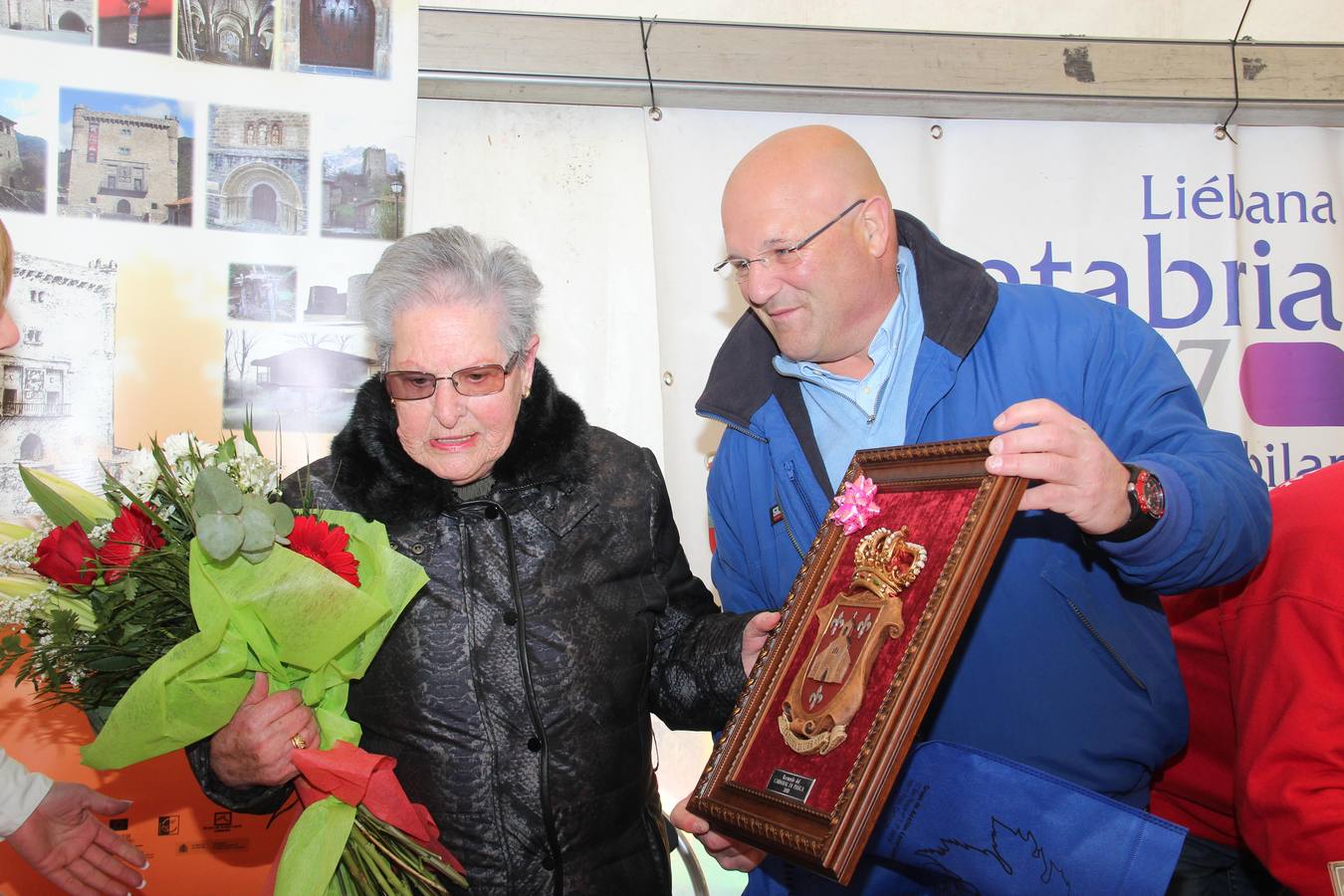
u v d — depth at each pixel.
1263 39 2.74
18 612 1.31
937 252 1.79
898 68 2.51
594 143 2.51
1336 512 1.63
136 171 2.10
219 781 1.44
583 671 1.54
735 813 1.28
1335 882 1.46
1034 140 2.63
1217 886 1.94
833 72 2.49
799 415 1.85
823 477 1.79
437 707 1.48
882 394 1.79
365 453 1.55
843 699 1.24
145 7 2.11
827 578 1.43
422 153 2.43
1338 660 1.53
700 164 2.50
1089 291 2.63
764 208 1.66
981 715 1.69
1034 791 1.40
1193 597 1.91
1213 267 2.66
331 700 1.45
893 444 1.77
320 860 1.32
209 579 1.28
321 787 1.33
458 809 1.47
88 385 2.06
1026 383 1.72
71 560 1.27
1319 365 2.69
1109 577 1.70
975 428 1.72
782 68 2.47
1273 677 1.58
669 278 2.47
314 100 2.19
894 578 1.30
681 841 2.43
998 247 2.61
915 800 1.47
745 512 1.92
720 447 2.01
